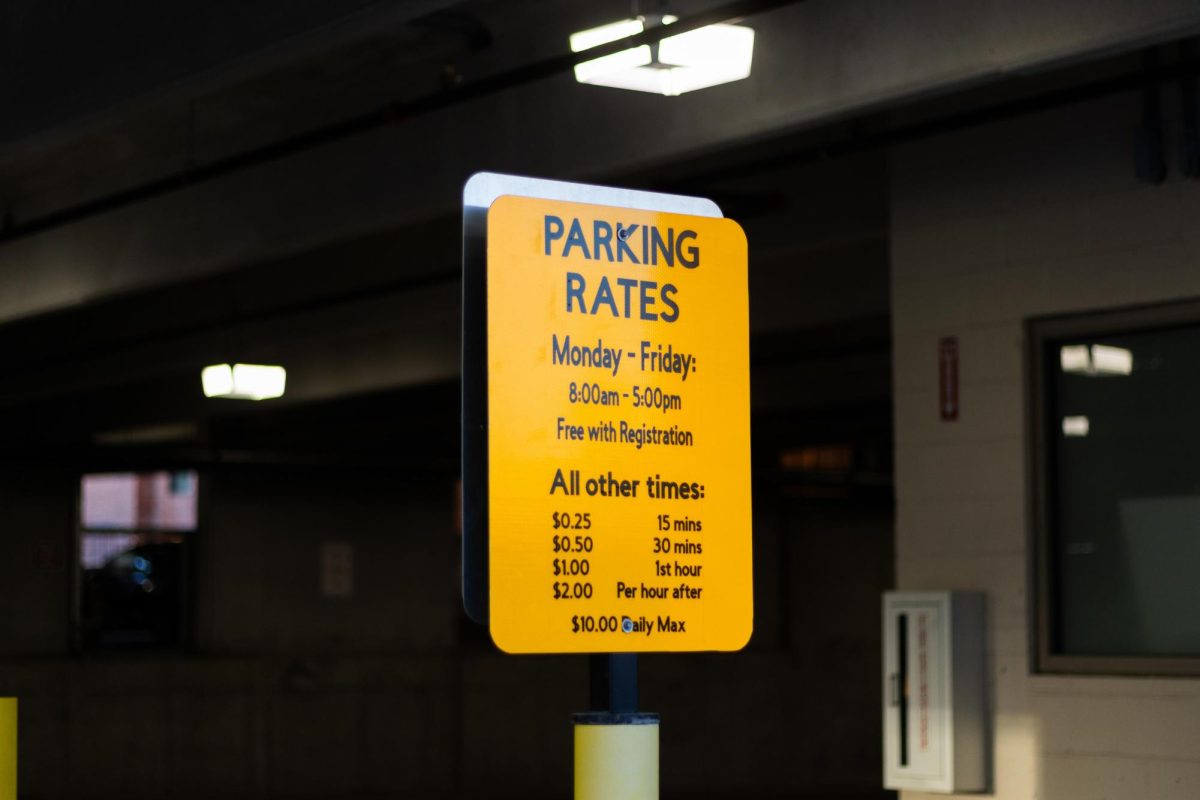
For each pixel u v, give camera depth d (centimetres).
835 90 908
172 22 967
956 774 988
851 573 2836
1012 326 1012
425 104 1055
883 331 1838
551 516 583
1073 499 990
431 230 1644
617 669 594
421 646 2605
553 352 588
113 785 2288
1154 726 927
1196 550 935
